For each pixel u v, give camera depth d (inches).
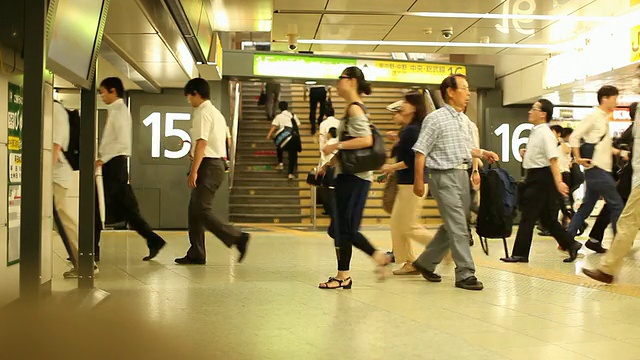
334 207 200.4
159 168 487.8
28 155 135.7
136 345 120.7
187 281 213.8
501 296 190.7
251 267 254.1
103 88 265.0
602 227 315.9
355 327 144.3
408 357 120.0
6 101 151.5
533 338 137.4
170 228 487.5
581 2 360.5
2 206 149.9
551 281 221.9
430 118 205.3
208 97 265.3
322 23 404.5
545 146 275.7
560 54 476.1
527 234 281.3
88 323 134.8
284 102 613.9
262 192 601.0
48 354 111.3
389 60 535.5
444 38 440.5
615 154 319.0
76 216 220.5
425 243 234.1
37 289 138.7
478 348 127.3
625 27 397.1
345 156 191.2
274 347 124.8
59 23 147.5
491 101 571.5
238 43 779.4
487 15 383.9
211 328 139.6
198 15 351.3
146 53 361.7
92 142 189.5
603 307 174.2
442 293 194.7
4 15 146.7
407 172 233.0
